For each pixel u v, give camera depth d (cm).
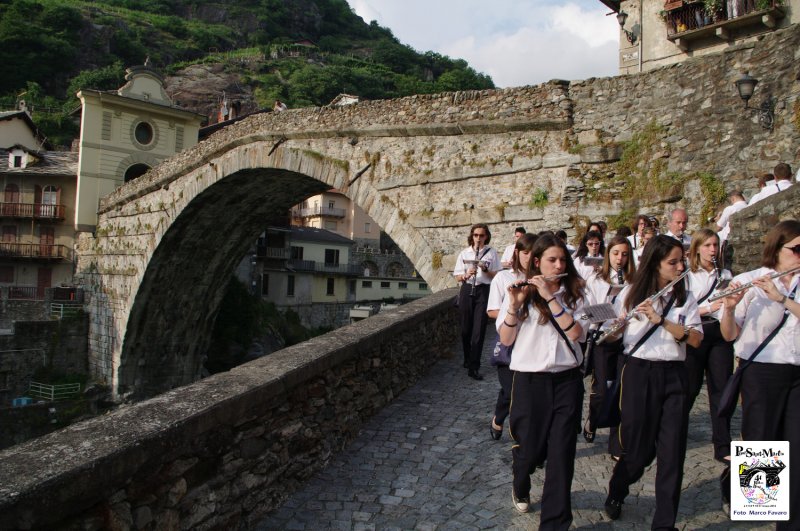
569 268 398
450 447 575
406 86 9738
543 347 387
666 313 388
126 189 3052
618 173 1216
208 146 2398
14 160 3597
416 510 448
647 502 451
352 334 643
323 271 5091
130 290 2981
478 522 425
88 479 277
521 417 396
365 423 646
